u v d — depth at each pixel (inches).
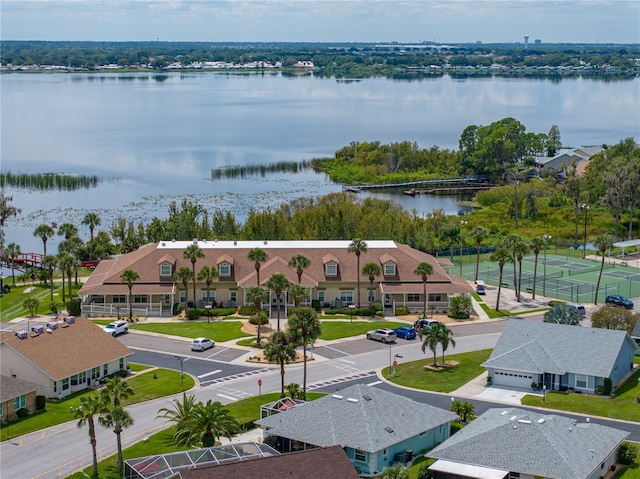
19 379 3442.4
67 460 2906.0
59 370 3572.8
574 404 3390.7
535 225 7726.4
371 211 6673.2
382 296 4936.0
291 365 3973.9
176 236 6333.7
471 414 3191.4
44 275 5659.5
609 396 3496.6
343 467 2471.7
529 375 3624.5
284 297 4916.3
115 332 4429.1
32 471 2815.0
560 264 6205.7
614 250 6722.4
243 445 2770.7
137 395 3548.2
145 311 4857.3
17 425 3245.6
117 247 6304.1
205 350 4197.8
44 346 3661.4
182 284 4972.9
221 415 2903.5
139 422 3265.3
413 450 2883.9
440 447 2719.0
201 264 5039.4
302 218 6505.9
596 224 7652.6
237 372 3868.1
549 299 5196.9
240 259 5113.2
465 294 4945.9
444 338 3895.2
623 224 7696.9
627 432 2893.7
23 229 7440.9
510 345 3767.2
